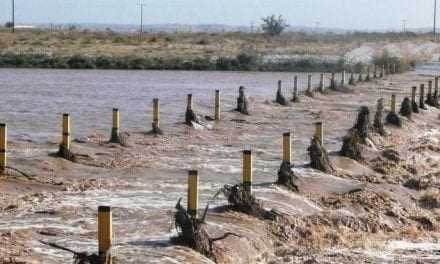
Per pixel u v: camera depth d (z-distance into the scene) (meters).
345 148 49.91
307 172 43.19
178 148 50.41
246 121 66.19
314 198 38.09
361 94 97.12
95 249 26.30
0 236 27.17
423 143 59.50
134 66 143.00
